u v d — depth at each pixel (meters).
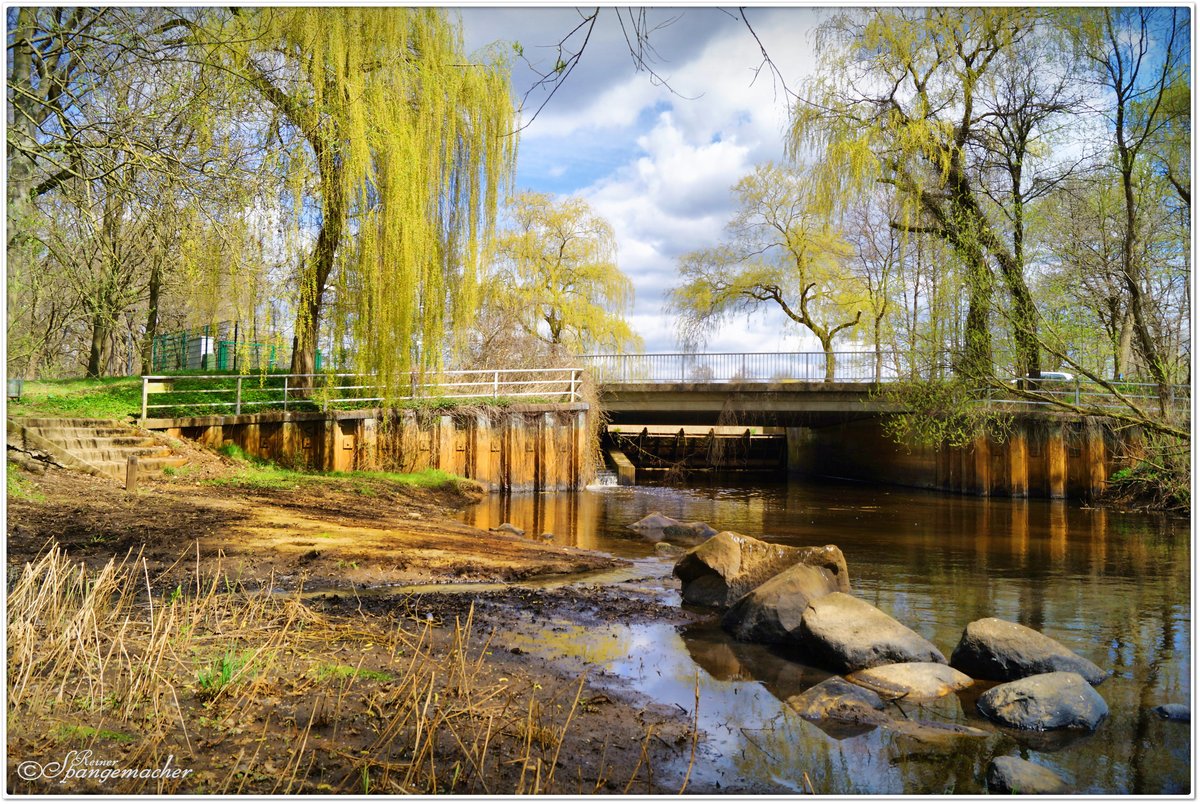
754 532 19.17
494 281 35.88
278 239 16.61
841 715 6.64
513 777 4.79
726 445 47.44
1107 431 27.53
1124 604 11.49
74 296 15.67
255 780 4.37
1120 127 17.83
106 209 10.76
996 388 18.00
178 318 41.12
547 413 29.41
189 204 10.08
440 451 27.50
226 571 10.26
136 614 7.35
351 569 11.15
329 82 18.77
